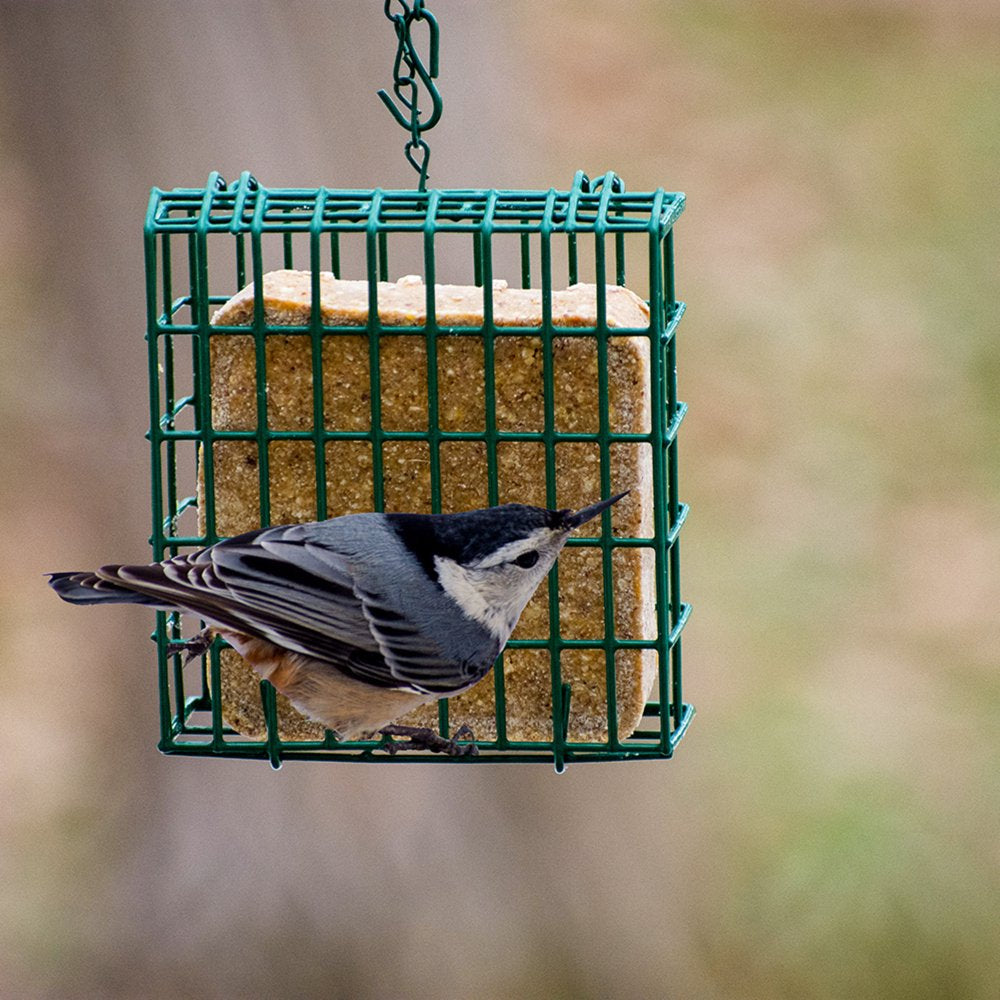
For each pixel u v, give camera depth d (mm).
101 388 13555
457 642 8039
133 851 13906
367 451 8781
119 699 14031
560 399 8672
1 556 16266
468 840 13781
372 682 8023
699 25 20625
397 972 13688
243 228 8578
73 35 13180
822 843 13984
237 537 7961
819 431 17062
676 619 9281
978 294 17812
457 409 8719
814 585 15836
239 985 13688
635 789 13961
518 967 13734
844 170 18922
